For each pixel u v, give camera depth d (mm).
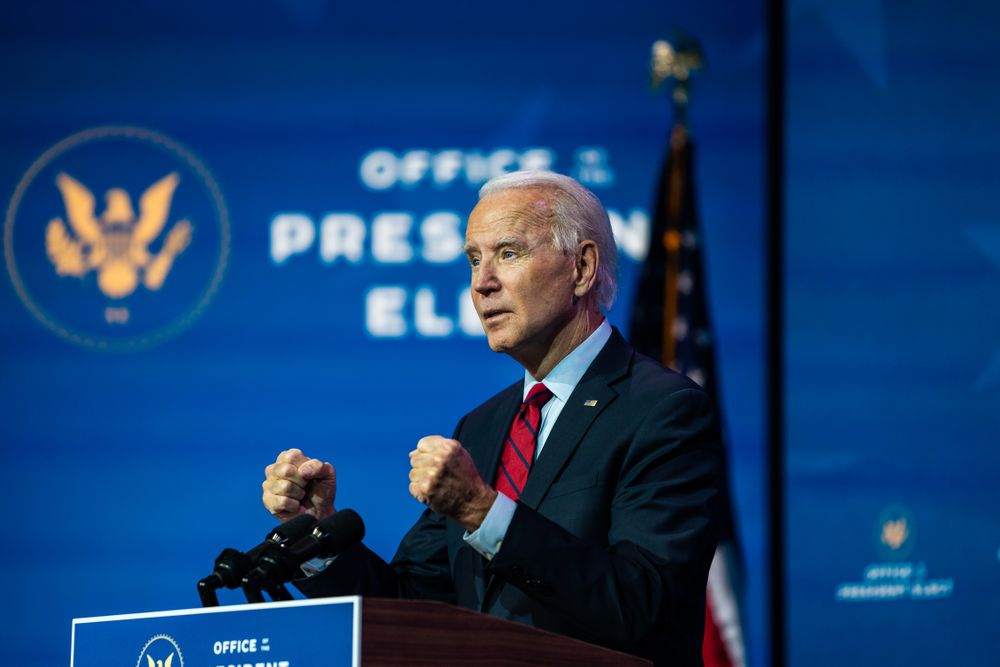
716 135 14953
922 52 15023
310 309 14648
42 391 14523
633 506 5840
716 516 5996
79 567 14289
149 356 14594
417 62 15023
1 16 15023
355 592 6398
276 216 14797
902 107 14961
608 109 14961
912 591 14289
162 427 14500
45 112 14938
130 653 4859
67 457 14453
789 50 15008
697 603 5969
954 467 14500
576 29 15055
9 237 14727
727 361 14641
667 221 14750
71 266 14719
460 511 5281
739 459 14477
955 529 14391
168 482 14414
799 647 14078
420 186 14836
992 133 14938
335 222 14789
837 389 14570
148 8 15117
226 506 14406
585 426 6211
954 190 14867
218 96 15000
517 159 14891
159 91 15008
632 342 14547
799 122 14930
